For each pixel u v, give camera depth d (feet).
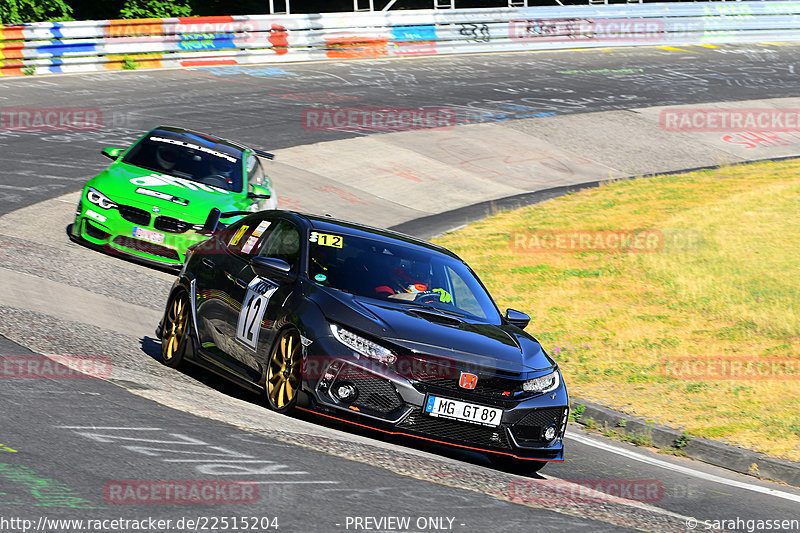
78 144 233.14
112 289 129.49
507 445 79.71
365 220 211.82
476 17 441.68
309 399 78.23
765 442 100.94
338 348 77.61
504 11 449.06
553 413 82.33
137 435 66.08
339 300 81.61
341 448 72.18
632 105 357.61
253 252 94.84
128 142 240.53
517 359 82.58
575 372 125.39
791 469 93.50
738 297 159.43
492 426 78.64
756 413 110.52
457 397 77.56
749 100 381.40
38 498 52.03
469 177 258.57
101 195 147.54
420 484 65.98
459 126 305.73
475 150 283.38
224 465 62.18
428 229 209.46
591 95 368.48
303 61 395.34
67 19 442.91
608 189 253.65
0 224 155.43
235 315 89.30
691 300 159.63
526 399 80.48
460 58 428.56
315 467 65.21
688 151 308.60
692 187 253.85
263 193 155.74
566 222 216.54
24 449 59.77
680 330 145.48
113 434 65.46
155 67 358.02
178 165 157.38
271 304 84.94
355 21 409.69
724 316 151.53
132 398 76.79
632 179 271.69
